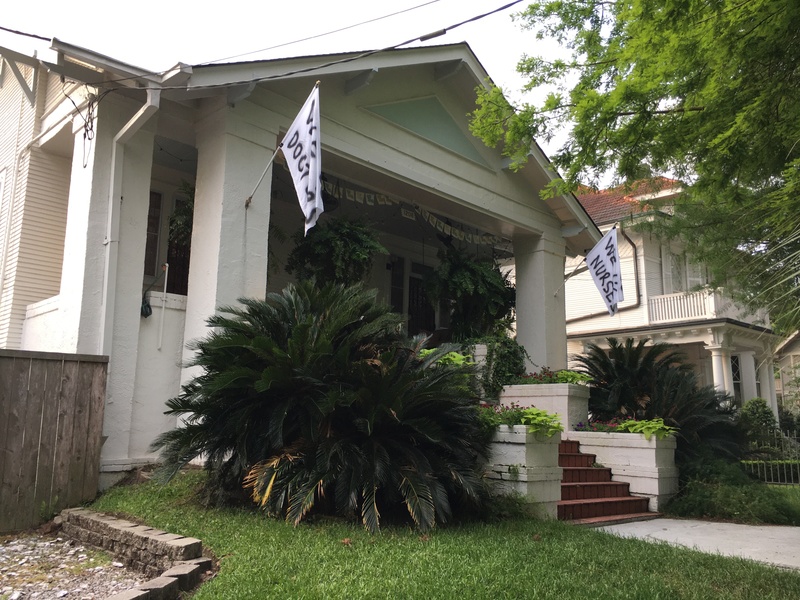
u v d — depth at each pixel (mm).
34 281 10180
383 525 5859
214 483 6438
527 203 13039
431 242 15383
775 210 5309
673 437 9484
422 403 6328
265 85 8758
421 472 5883
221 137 8320
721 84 5180
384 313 6906
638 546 5777
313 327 6445
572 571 4703
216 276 7949
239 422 6004
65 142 10062
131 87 7738
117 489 7121
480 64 11336
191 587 4352
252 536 5223
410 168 10672
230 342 6164
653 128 5758
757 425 11594
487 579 4309
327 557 4695
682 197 9039
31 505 6496
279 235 10297
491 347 11125
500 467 7023
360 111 9969
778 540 6906
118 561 5266
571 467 8789
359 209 12961
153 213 11000
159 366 8133
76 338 7570
